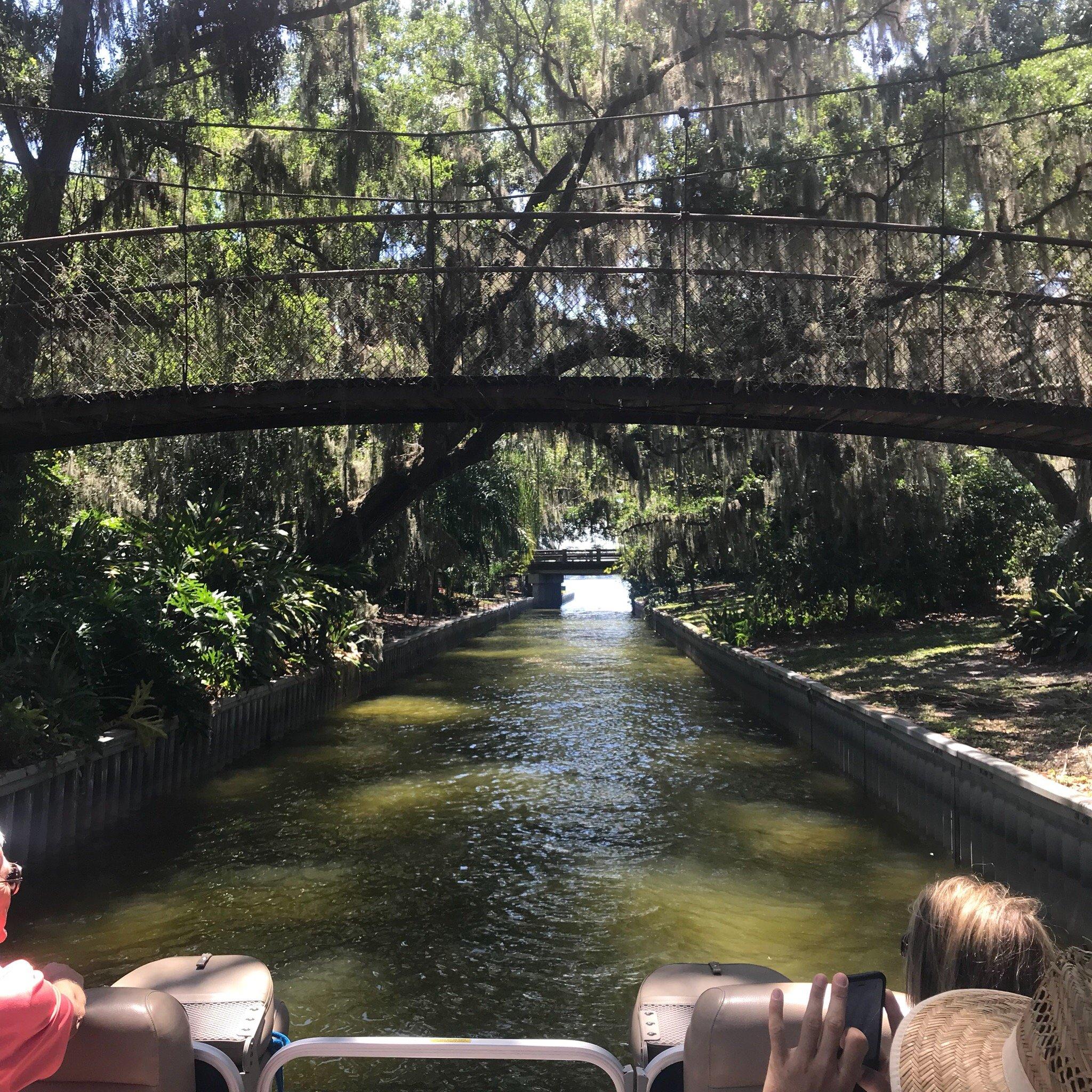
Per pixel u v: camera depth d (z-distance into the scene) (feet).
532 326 45.75
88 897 31.35
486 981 24.93
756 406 41.65
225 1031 9.71
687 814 42.01
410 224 61.16
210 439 71.10
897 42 64.44
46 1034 6.73
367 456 78.02
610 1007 23.40
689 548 101.45
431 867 34.47
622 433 77.51
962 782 35.50
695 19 62.49
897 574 87.76
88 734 37.04
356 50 63.82
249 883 32.76
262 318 44.98
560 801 44.01
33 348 42.70
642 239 54.03
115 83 56.80
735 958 26.23
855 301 44.65
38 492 56.03
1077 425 39.75
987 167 56.59
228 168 63.93
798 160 59.98
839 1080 4.80
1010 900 5.48
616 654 117.60
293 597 61.36
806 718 57.82
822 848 37.04
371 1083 19.89
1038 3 70.28
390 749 56.49
